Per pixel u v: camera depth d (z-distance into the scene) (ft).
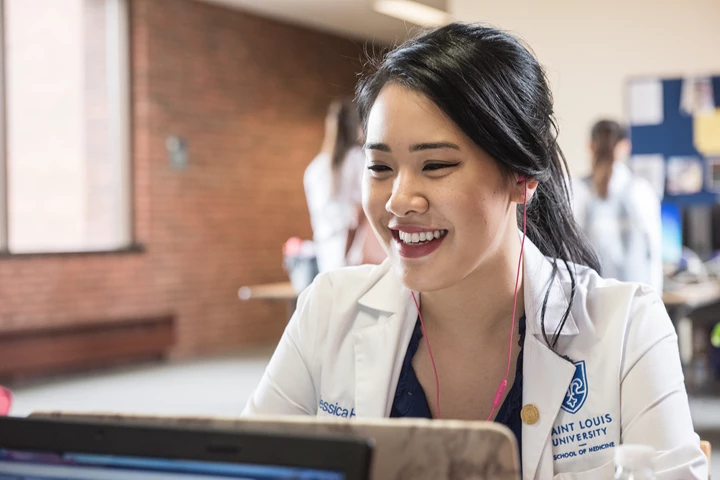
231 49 29.45
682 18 22.41
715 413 17.99
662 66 22.62
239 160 29.86
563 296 3.99
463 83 3.45
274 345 30.50
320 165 18.08
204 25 28.48
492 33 3.67
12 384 23.03
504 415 3.92
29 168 24.14
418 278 3.59
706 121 22.35
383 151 3.56
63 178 25.05
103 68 26.11
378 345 4.15
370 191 3.67
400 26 32.14
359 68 4.11
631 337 3.93
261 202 30.81
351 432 2.61
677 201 22.66
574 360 3.92
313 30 32.63
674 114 22.57
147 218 26.81
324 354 4.34
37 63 24.34
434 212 3.50
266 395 4.47
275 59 31.14
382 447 2.58
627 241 14.56
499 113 3.51
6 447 2.48
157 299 27.17
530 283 3.94
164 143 27.22
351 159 17.78
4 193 23.44
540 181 3.83
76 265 24.86
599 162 14.65
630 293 4.03
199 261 28.53
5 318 23.16
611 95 23.00
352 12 30.30
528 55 3.73
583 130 23.20
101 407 20.17
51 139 24.72
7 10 23.57
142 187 26.76
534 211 4.27
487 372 3.98
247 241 30.27
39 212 24.39
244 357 27.91
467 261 3.57
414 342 4.11
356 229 17.89
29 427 2.47
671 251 19.51
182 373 24.95
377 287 4.28
